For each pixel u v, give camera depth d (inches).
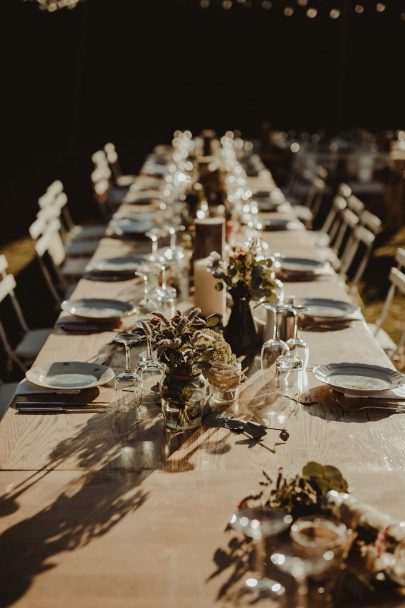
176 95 559.8
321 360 105.3
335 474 63.8
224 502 69.3
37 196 415.5
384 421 86.5
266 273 106.3
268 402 91.0
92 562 60.9
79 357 105.0
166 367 82.5
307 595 56.7
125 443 80.7
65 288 194.7
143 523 66.1
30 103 548.4
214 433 83.2
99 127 568.7
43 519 66.7
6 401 123.7
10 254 302.8
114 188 384.5
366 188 387.5
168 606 55.9
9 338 211.9
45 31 533.3
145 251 170.7
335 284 144.7
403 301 245.3
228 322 110.7
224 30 542.9
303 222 290.2
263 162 425.1
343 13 514.9
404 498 70.3
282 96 553.9
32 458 77.4
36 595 57.2
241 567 60.2
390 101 535.5
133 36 546.9
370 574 58.0
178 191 229.3
